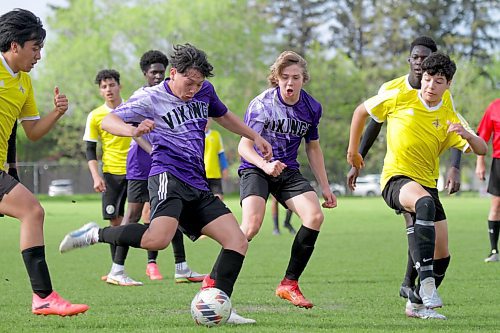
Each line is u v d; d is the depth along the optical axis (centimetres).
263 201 1816
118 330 1433
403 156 1736
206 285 1589
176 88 1513
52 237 4231
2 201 1432
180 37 12425
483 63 16725
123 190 2528
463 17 17400
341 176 14888
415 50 1747
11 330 1440
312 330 1435
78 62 12194
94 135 2506
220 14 12538
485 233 4300
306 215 1770
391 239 3938
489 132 2930
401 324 1530
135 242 1474
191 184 1514
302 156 13625
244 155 1802
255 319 1583
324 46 17075
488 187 2905
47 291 1438
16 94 1475
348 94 14312
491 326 1514
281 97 1827
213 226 1517
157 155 1520
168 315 1645
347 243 3703
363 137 1839
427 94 1683
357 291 2075
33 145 15350
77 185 14312
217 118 1616
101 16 12675
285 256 3109
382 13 17012
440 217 1728
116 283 2288
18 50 1452
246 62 12925
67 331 1427
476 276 2411
